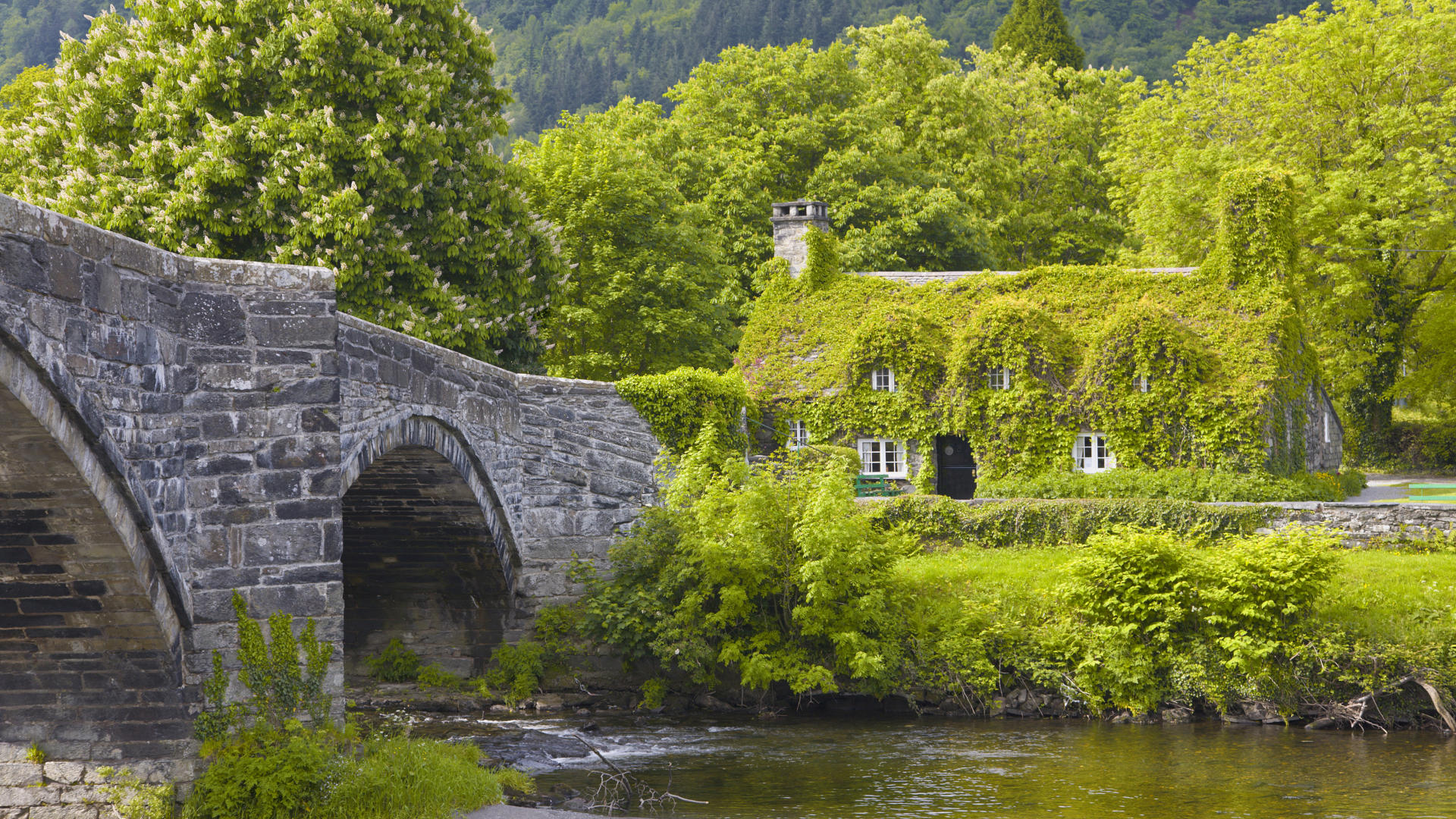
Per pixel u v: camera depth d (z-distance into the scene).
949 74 57.66
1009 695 22.00
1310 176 44.34
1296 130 45.59
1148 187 47.34
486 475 21.09
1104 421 34.53
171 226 26.17
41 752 14.00
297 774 13.71
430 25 29.50
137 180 27.25
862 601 22.28
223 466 14.11
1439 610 21.33
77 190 26.75
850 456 35.41
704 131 52.38
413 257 27.91
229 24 27.86
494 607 23.55
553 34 138.25
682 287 41.25
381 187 27.61
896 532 24.98
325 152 26.70
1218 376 33.97
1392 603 21.64
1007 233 59.03
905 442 36.84
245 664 14.14
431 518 21.53
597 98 125.25
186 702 13.92
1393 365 48.94
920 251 49.72
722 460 27.45
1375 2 51.66
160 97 27.02
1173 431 34.00
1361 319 46.66
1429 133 43.84
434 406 18.80
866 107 51.84
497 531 22.14
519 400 23.23
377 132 27.06
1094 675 21.61
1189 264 46.75
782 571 23.08
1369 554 25.58
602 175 40.28
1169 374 34.09
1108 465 34.81
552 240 31.34
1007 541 28.78
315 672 14.48
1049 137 61.62
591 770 17.75
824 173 50.12
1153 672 21.47
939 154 56.50
